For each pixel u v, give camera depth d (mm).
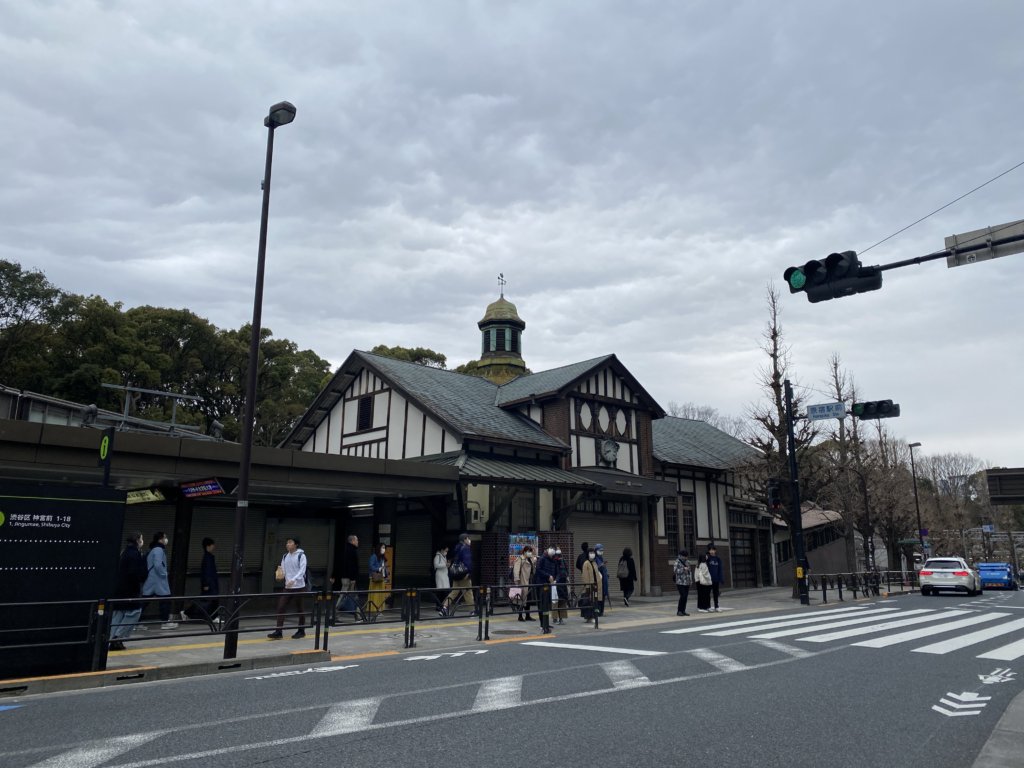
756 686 8086
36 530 9070
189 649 11172
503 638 13117
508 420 23422
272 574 19562
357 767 5062
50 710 7113
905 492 40406
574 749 5527
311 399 43781
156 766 5117
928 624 15445
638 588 25406
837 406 20391
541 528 21953
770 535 33281
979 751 5602
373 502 19734
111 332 34031
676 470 28578
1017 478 35250
